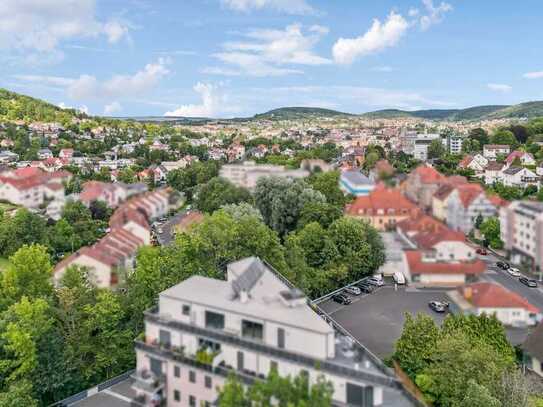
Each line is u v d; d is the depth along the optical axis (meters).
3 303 65.56
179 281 67.19
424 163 105.31
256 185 125.94
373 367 42.00
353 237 91.12
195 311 49.31
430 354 53.97
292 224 115.31
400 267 86.88
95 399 55.03
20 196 161.88
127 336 63.28
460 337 53.00
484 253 70.06
